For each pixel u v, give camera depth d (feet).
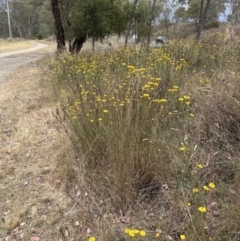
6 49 82.58
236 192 6.62
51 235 7.32
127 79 11.56
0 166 10.94
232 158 7.70
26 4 185.88
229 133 8.68
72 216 7.75
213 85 10.89
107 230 6.72
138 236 5.73
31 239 7.27
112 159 8.22
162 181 7.75
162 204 7.46
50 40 136.36
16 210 8.30
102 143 9.21
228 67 14.12
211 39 24.34
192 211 6.30
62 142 11.64
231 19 36.58
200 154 7.99
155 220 6.79
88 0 40.75
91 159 9.13
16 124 15.31
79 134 9.64
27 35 201.67
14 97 20.99
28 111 17.38
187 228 5.78
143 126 8.20
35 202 8.65
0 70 38.86
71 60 24.00
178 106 10.20
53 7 40.50
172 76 12.00
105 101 9.33
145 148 7.95
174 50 19.11
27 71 35.14
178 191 6.84
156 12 72.02
